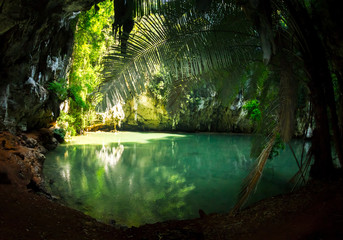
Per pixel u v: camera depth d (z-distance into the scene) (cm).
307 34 404
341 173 437
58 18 822
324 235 217
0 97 800
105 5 1504
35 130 1221
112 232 372
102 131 2408
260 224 322
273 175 871
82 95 1680
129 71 422
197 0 344
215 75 526
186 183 786
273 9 397
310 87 447
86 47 1622
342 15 341
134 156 1236
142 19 409
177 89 532
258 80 629
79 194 633
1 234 286
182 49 431
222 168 1018
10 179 499
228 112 2594
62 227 352
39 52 934
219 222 388
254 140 680
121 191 681
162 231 358
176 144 1738
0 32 620
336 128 437
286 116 385
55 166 899
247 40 493
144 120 2664
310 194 382
